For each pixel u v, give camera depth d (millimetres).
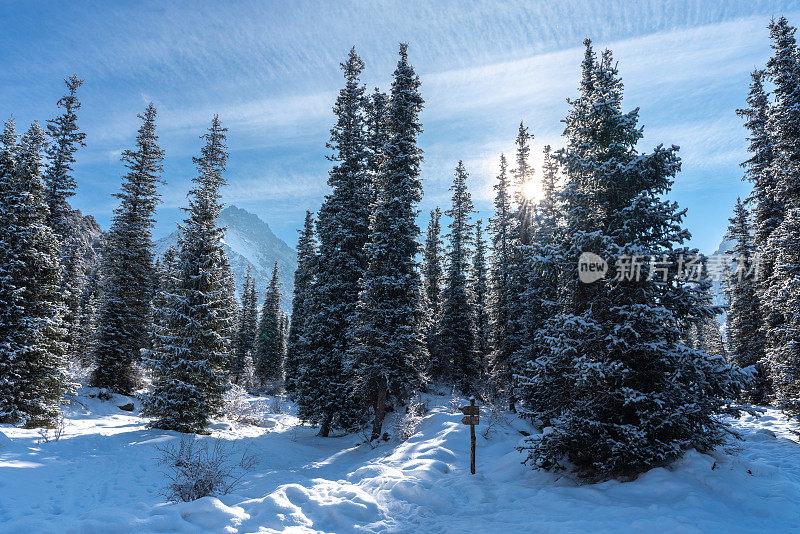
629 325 9203
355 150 25047
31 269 17078
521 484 10016
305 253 38219
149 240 29453
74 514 7828
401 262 20906
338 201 23906
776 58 20078
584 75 11945
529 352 20156
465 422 11578
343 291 23047
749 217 30188
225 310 21297
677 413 8500
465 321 31688
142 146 30672
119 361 26453
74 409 21297
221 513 6641
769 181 25453
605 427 9281
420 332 21406
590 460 10148
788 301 17188
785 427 18953
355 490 8875
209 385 19625
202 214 21672
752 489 8250
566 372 10211
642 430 8656
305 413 22031
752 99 27297
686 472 8695
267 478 11758
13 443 12109
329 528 7098
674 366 9250
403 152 22000
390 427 19766
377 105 27688
